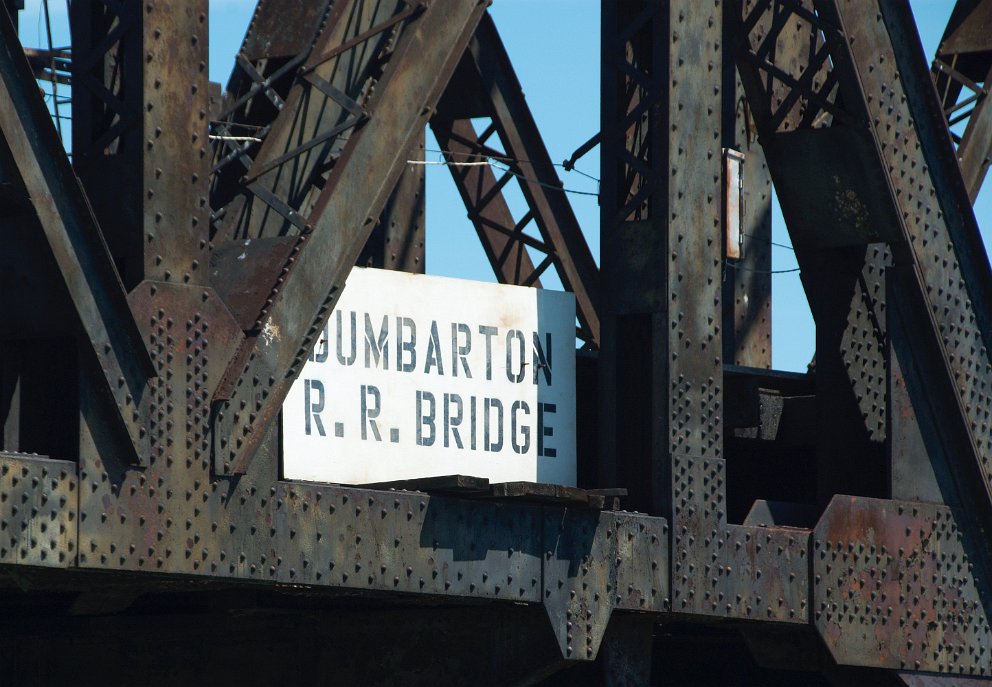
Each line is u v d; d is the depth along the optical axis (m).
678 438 49.81
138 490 39.09
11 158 37.56
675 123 50.12
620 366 50.56
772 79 58.59
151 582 41.66
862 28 54.91
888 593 55.12
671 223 49.84
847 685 54.91
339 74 46.41
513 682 47.62
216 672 52.03
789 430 61.22
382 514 43.62
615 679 49.94
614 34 51.12
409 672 49.62
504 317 49.97
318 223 43.03
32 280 38.75
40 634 51.56
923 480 56.53
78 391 38.38
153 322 39.56
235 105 48.69
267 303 41.88
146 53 39.91
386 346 47.09
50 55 53.03
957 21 62.62
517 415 50.00
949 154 56.84
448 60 46.09
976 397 57.88
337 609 51.00
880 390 58.94
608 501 48.78
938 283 56.69
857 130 54.94
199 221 40.75
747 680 64.69
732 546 51.06
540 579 46.88
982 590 57.94
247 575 40.94
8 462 36.88
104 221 40.31
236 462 40.84
